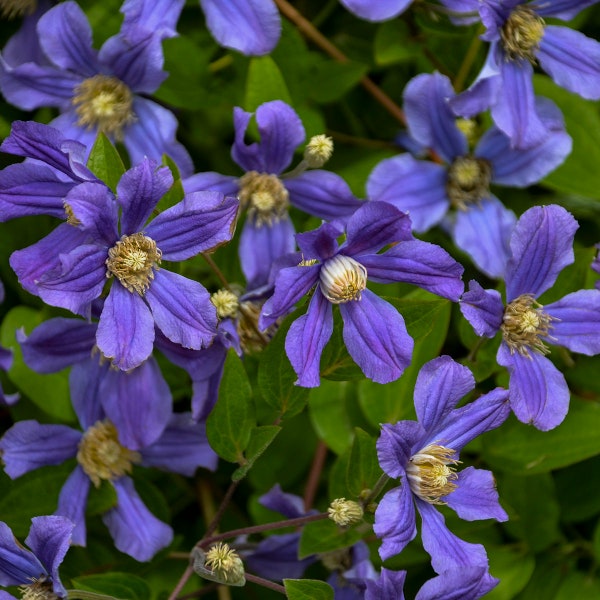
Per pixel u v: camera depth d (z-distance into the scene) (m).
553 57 1.01
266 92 0.98
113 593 0.93
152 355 0.95
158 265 0.90
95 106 0.97
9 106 1.01
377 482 0.91
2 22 1.00
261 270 0.98
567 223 0.94
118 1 1.00
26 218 0.99
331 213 0.98
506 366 0.95
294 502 0.97
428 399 0.90
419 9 1.00
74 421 0.98
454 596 0.90
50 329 0.93
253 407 0.92
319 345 0.91
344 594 0.98
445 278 0.91
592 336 0.97
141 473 0.98
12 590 0.96
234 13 0.97
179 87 1.01
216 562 0.90
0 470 0.96
